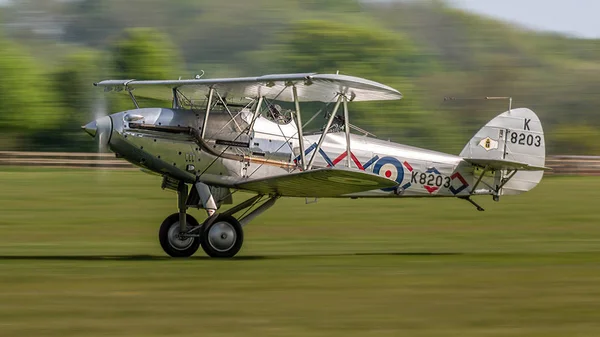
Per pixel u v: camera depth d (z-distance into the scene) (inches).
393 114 5984.3
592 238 2417.6
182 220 1811.0
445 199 3740.2
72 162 5162.4
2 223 2618.1
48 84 6230.3
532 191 4165.8
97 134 1720.0
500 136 2111.2
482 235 2487.7
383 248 2121.1
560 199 3772.1
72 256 1856.5
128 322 1203.9
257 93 1803.6
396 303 1336.1
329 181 1712.6
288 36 7121.1
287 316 1245.7
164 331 1160.2
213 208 1765.5
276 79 1686.8
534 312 1286.9
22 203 3240.7
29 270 1605.6
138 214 2955.2
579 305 1337.4
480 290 1450.5
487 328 1193.4
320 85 1745.8
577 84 6776.6
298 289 1434.5
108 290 1405.0
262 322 1210.0
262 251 2014.0
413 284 1499.8
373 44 6589.6
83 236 2326.5
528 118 2128.4
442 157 2033.7
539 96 6663.4
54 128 6171.3
